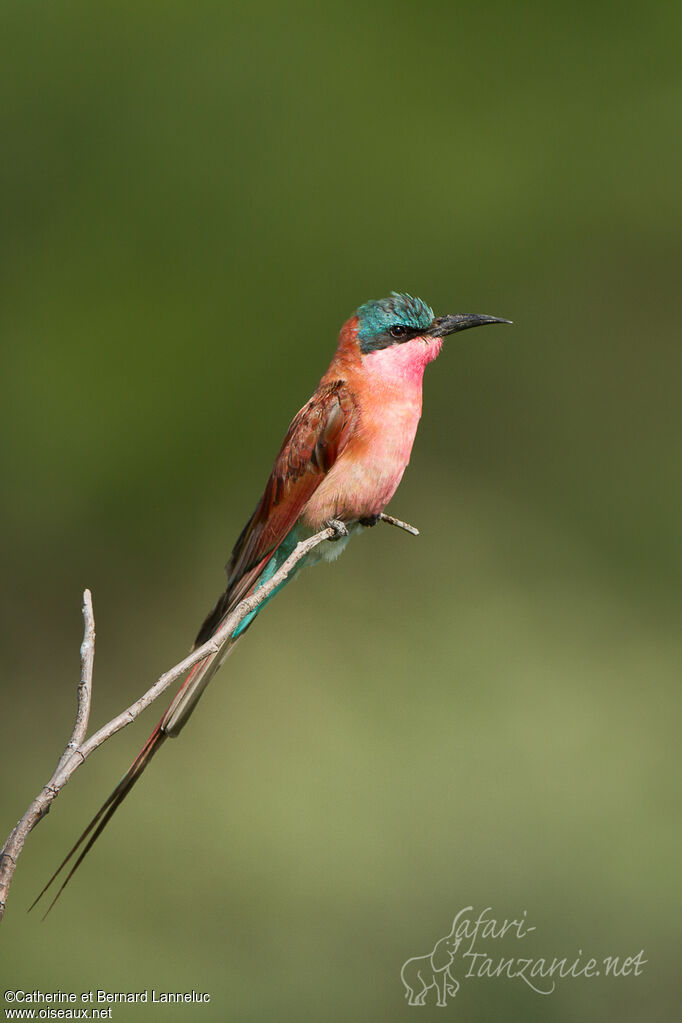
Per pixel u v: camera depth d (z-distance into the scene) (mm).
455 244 15023
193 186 14555
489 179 14953
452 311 15453
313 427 6938
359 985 9977
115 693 14852
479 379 16281
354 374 7023
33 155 14453
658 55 15141
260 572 6785
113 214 14500
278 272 14680
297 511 6926
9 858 3875
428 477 16062
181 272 14555
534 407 16312
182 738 13602
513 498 16172
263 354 14766
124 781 5453
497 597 15164
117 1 14344
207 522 15211
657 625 15133
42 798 3984
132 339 14500
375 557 15352
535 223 15242
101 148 14500
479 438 16234
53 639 14961
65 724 14594
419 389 7121
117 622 15109
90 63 14445
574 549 15867
